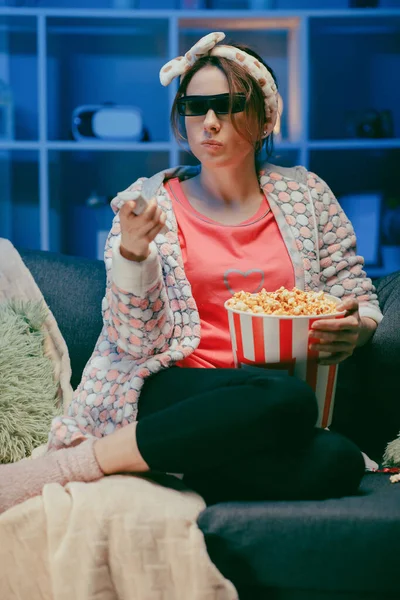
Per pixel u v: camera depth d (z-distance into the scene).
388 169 3.92
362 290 1.81
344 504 1.35
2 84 3.74
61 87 3.89
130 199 1.39
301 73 3.59
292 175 1.84
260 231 1.75
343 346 1.49
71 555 1.31
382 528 1.31
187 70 1.75
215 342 1.66
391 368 1.84
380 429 1.89
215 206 1.76
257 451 1.40
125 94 3.92
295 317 1.45
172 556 1.31
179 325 1.64
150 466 1.40
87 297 2.03
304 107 3.60
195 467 1.38
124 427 1.44
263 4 3.66
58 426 1.56
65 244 3.98
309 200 1.80
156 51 3.90
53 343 1.97
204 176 1.77
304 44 3.56
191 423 1.36
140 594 1.30
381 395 1.86
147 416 1.44
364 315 1.77
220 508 1.34
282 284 1.71
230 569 1.33
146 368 1.57
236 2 3.82
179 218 1.74
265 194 1.80
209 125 1.65
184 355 1.60
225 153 1.68
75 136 3.68
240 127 1.68
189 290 1.65
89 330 2.00
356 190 3.94
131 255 1.48
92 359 1.68
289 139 3.86
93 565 1.30
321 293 1.57
